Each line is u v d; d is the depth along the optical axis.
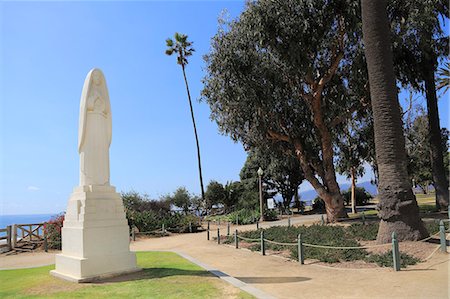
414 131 37.91
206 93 25.30
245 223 34.94
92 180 11.34
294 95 25.08
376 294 8.16
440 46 24.42
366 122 29.36
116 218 11.21
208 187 48.12
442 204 25.53
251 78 22.70
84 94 11.81
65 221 11.44
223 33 23.44
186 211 39.28
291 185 49.62
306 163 25.22
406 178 13.62
